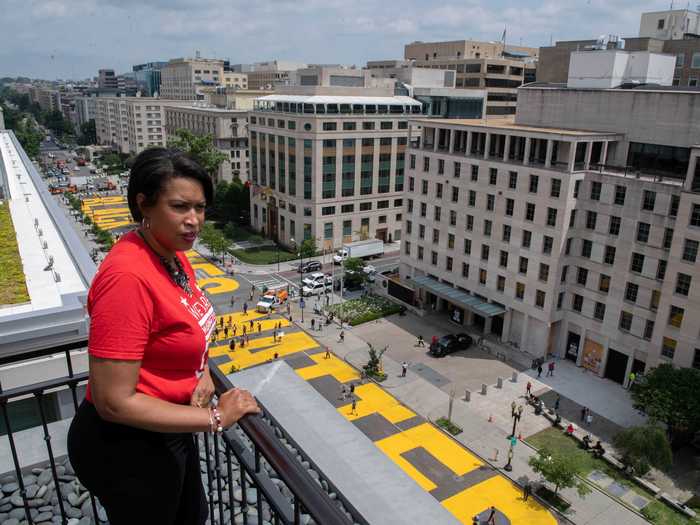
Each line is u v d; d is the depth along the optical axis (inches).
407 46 6747.1
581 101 2140.7
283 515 179.3
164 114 6628.9
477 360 2190.0
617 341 1968.5
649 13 3722.9
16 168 2048.5
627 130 2014.0
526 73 5191.9
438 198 2519.7
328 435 353.1
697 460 1611.7
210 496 278.5
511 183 2166.6
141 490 183.9
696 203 1668.3
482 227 2315.5
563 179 1963.6
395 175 3823.8
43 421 289.7
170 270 175.6
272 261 3427.7
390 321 2564.0
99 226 4215.1
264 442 172.4
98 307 151.9
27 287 885.2
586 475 1533.0
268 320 2559.1
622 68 2156.7
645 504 1428.4
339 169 3540.8
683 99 1846.7
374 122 3597.4
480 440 1686.8
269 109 3912.4
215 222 4352.9
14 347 686.5
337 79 3846.0
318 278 2994.6
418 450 1632.6
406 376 2063.2
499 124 2400.3
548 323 2112.5
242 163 4948.3
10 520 359.6
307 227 3595.0
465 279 2449.6
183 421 159.3
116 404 150.8
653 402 1589.6
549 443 1679.4
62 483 390.6
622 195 1878.7
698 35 3535.9
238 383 399.5
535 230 2091.5
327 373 2085.4
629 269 1895.9
